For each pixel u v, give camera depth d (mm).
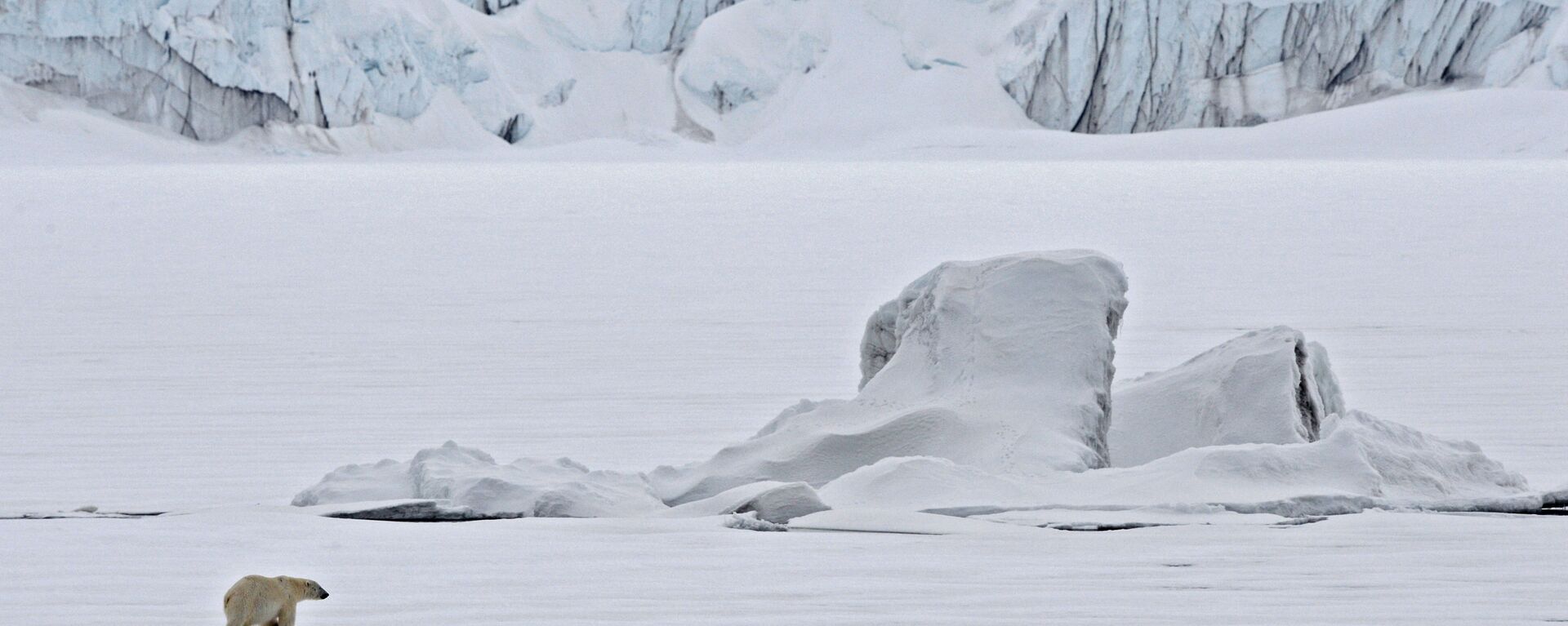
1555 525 26016
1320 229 118750
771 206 159625
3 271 89812
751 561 23109
